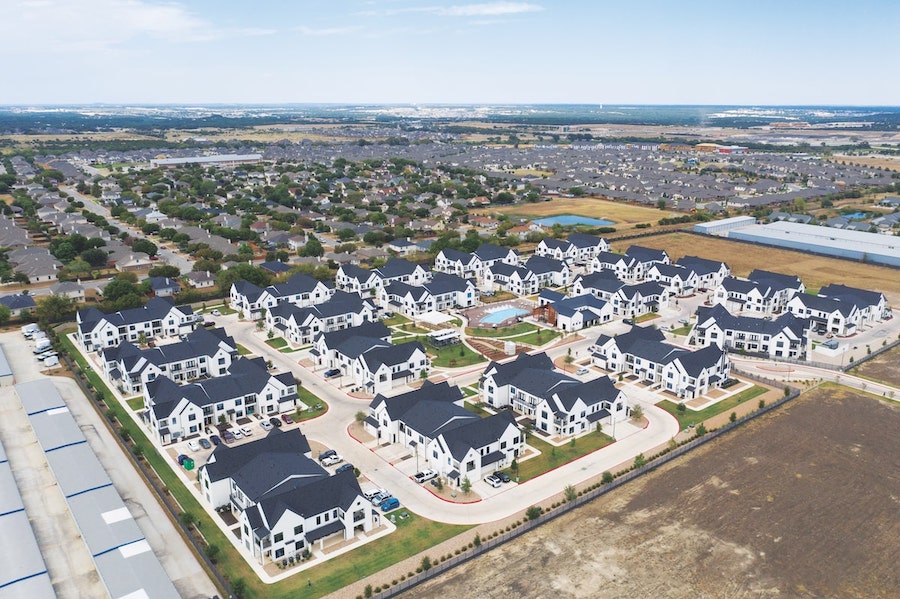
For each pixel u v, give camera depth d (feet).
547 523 274.98
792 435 350.23
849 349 483.10
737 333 483.10
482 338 502.38
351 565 248.52
